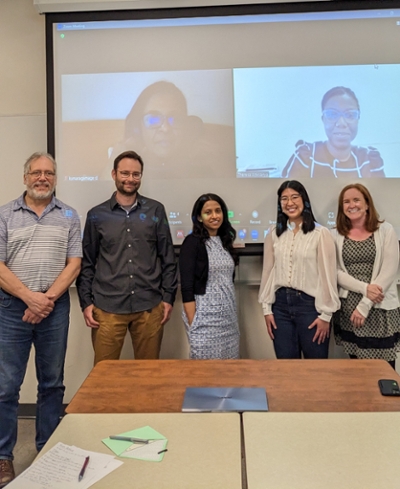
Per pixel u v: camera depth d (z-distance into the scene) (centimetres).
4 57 259
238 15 239
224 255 213
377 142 241
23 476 88
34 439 227
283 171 243
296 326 208
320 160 242
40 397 200
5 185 260
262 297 217
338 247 213
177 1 237
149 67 244
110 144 246
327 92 240
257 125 242
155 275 220
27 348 193
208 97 243
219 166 244
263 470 87
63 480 86
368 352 208
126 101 245
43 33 259
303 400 118
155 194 246
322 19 238
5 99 260
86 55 244
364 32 238
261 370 140
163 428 105
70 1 237
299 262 203
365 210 210
